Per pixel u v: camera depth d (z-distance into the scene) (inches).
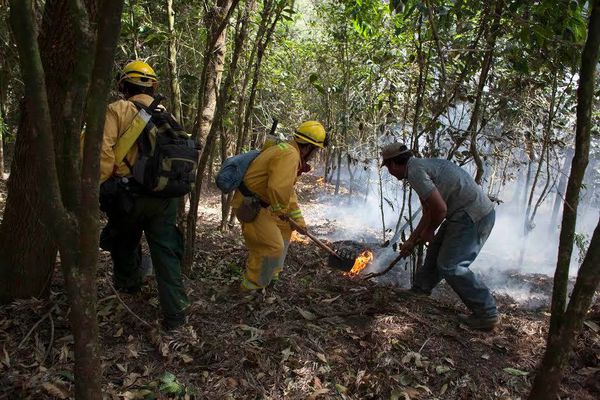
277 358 118.2
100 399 64.3
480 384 120.3
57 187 57.7
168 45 188.7
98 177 59.3
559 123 220.4
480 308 141.3
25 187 115.6
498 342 137.3
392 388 114.0
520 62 170.1
